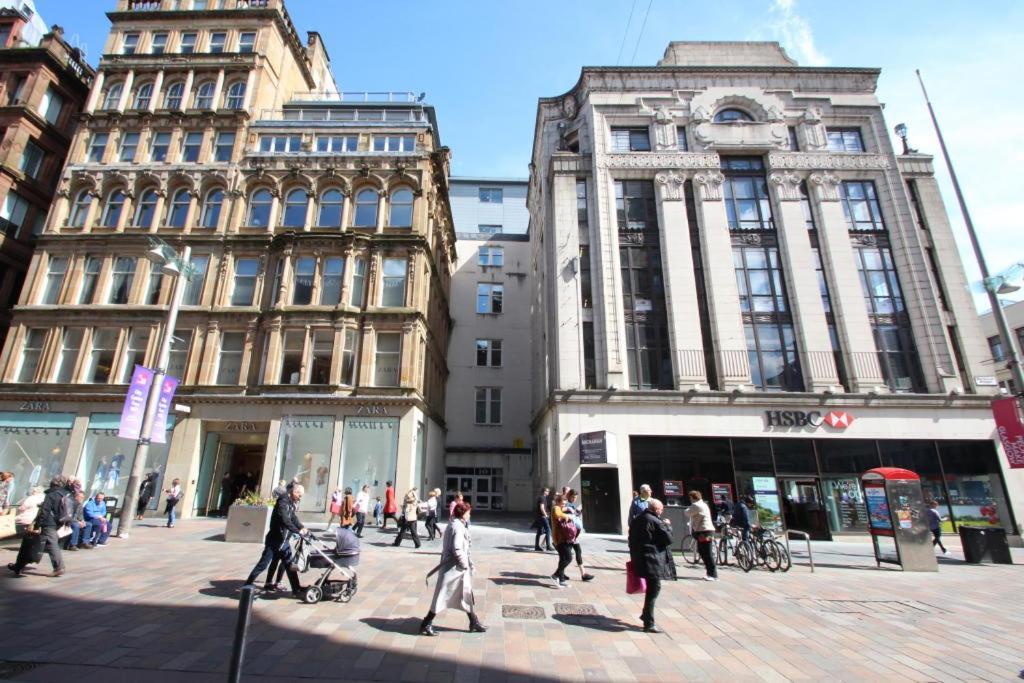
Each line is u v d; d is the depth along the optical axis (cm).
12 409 2091
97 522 1190
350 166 2428
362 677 490
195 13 2723
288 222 2381
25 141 2545
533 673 513
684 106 2328
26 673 465
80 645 545
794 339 2047
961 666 552
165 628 612
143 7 2853
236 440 2198
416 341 2141
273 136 2519
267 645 568
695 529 1055
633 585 682
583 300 2095
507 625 673
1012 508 1775
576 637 630
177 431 2023
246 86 2597
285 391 2052
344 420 2009
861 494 1809
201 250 2300
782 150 2267
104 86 2609
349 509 1538
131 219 2384
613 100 2334
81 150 2484
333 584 769
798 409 1888
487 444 3111
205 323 2184
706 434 1847
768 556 1174
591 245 2147
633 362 2000
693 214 2205
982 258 1370
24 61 2653
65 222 2384
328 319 2139
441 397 2956
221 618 661
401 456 1959
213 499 2100
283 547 770
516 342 3328
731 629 677
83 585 807
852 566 1227
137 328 2195
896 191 2217
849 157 2261
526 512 2847
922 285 2091
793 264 2103
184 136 2516
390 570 1016
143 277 2269
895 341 2055
